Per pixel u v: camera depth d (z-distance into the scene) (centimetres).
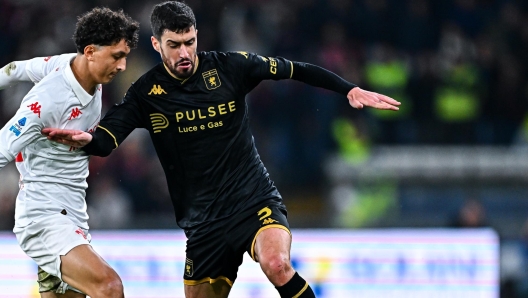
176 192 2047
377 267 3666
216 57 1991
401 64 5250
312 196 4762
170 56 1898
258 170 2033
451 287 3678
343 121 4900
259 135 4853
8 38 5162
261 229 1942
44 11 5250
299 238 3666
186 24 1880
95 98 1936
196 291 2117
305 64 2036
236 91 1980
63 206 1948
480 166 4856
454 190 4794
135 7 5231
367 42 5359
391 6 5409
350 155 4872
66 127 1895
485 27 5544
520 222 4644
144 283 3569
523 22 5600
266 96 4878
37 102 1847
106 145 1927
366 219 4109
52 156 1909
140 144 4603
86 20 1853
